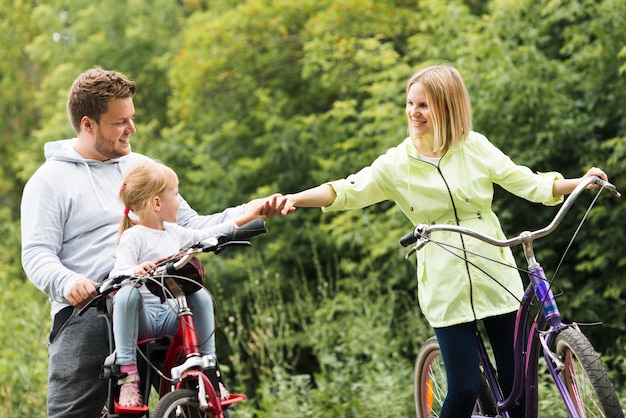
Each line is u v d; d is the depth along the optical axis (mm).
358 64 13977
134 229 4449
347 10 14094
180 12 19391
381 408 7988
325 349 9273
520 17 11688
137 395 4305
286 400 8273
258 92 14492
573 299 11195
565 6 11086
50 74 20766
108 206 4711
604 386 3961
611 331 11031
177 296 4352
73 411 4633
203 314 4457
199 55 15023
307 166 14047
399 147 4828
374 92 12141
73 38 19750
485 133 11266
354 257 13242
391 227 11594
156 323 4531
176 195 4551
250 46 15000
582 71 11625
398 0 14320
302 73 13922
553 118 10836
